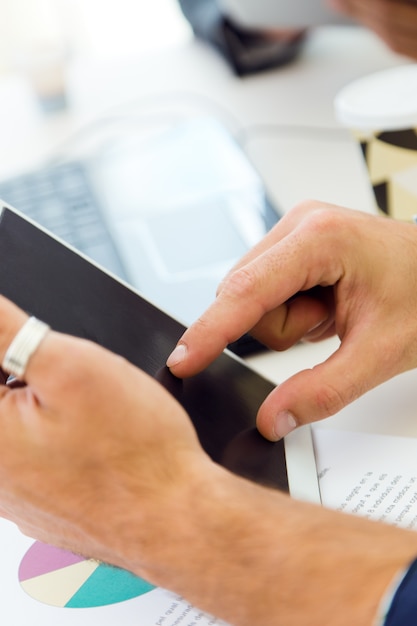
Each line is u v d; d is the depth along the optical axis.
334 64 1.07
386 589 0.31
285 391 0.47
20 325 0.36
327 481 0.46
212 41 1.13
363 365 0.48
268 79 1.06
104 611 0.41
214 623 0.39
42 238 0.49
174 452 0.37
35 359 0.35
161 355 0.48
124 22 1.88
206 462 0.38
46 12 1.84
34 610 0.42
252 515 0.35
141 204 0.77
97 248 0.70
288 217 0.54
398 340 0.49
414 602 0.30
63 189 0.82
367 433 0.50
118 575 0.43
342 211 0.52
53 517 0.38
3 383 0.41
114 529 0.37
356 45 1.11
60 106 1.07
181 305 0.61
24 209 0.80
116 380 0.36
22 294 0.46
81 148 0.96
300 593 0.33
